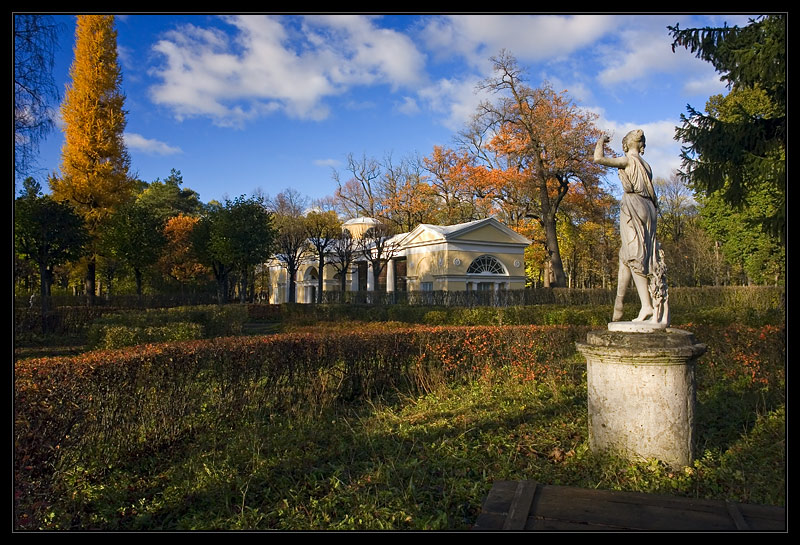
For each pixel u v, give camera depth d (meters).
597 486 3.81
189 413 5.25
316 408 6.10
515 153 32.78
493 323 14.38
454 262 29.33
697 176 11.52
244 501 3.66
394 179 48.66
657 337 4.14
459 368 7.85
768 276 26.61
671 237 45.19
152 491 3.99
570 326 8.91
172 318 13.01
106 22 26.00
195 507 3.73
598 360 4.43
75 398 4.11
